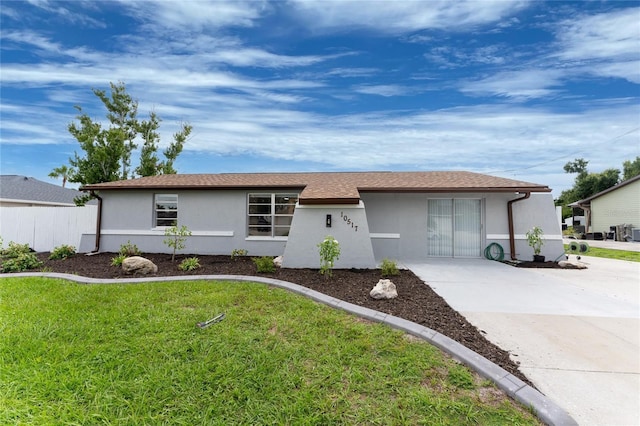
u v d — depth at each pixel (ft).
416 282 23.58
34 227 40.73
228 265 30.30
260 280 22.39
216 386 9.71
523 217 34.81
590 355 12.16
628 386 10.08
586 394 9.65
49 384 9.66
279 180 39.40
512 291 21.36
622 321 15.81
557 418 8.20
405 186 34.12
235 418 8.36
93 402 8.94
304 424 8.09
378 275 25.64
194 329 13.78
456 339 13.17
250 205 37.45
